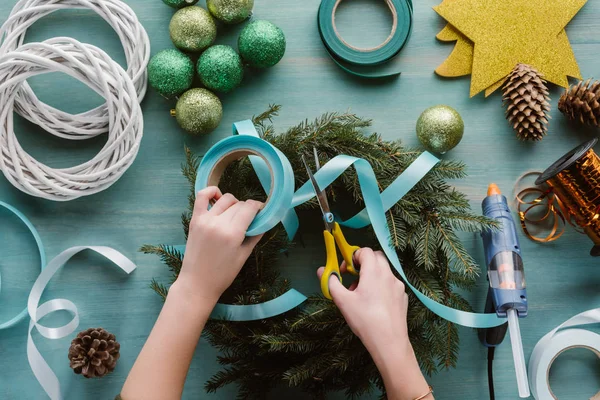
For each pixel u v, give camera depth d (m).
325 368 0.92
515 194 1.10
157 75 1.00
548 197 1.09
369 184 0.92
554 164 1.05
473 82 1.09
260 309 0.92
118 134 1.03
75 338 1.03
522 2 1.08
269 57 1.02
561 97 1.08
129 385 0.78
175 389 0.79
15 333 1.09
